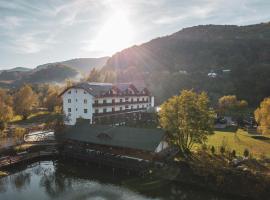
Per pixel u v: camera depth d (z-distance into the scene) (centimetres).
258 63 16100
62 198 3809
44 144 5931
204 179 4106
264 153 4919
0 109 7188
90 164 5225
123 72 17400
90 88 7769
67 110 8162
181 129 4759
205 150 5016
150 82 15125
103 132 5369
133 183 4297
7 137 6094
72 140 5772
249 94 12738
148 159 4809
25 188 4166
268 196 3606
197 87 14062
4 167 4791
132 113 9075
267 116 5494
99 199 3759
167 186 4122
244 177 3834
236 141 6006
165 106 4953
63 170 4941
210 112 4794
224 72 15775
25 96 9338
